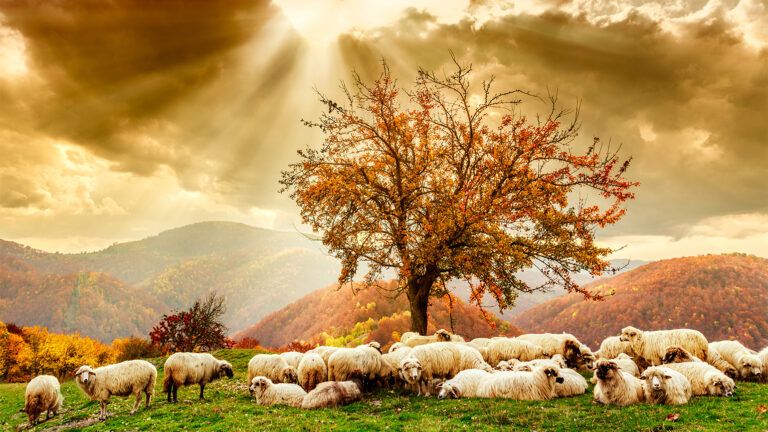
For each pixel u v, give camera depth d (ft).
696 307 451.94
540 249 70.54
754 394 40.37
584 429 33.68
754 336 412.98
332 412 42.75
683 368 43.60
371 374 53.16
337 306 536.01
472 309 306.55
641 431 32.12
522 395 43.96
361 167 76.59
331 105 77.92
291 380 54.39
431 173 76.84
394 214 73.82
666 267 542.16
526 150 70.59
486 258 69.15
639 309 478.59
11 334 271.90
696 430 30.94
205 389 61.57
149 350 170.09
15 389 98.94
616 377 40.52
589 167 71.00
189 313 146.20
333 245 77.77
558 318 537.65
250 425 38.34
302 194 79.20
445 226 68.90
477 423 35.78
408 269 71.36
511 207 70.64
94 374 46.62
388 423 36.96
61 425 49.06
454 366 51.98
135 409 48.73
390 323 374.63
